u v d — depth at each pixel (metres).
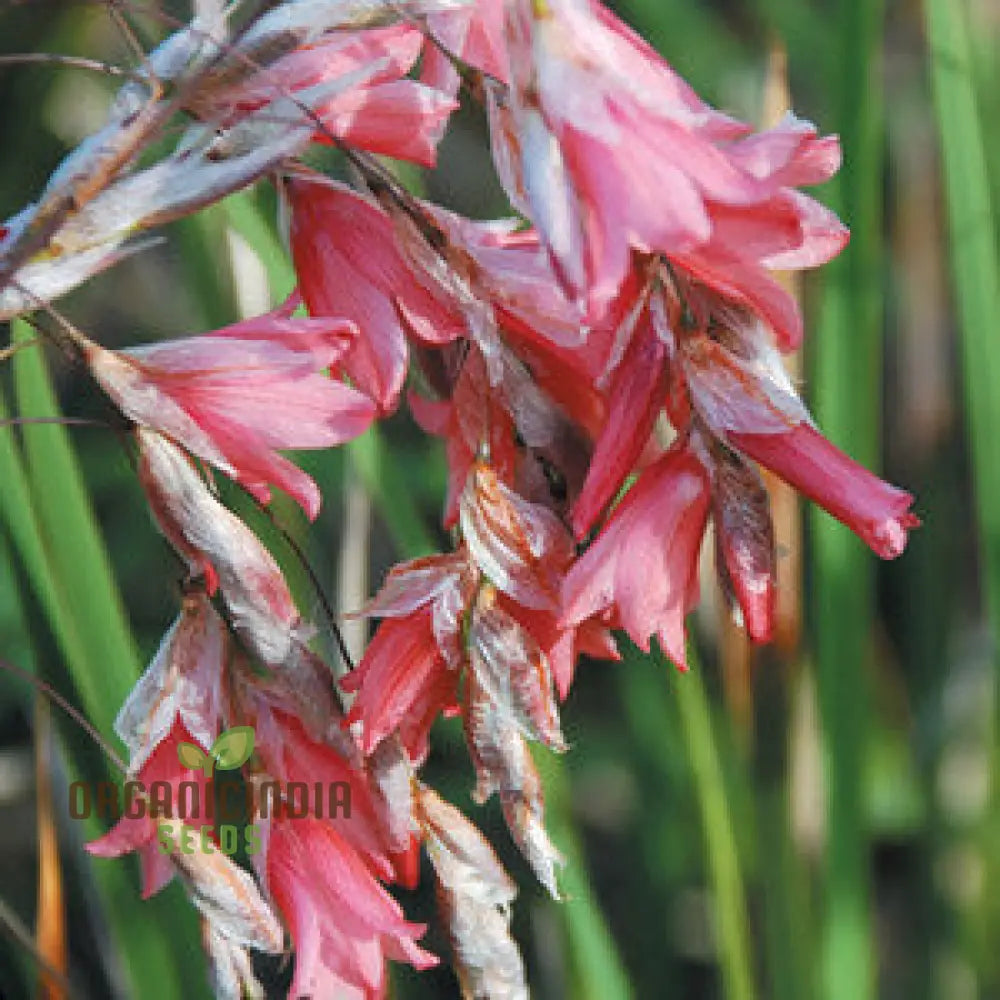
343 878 0.67
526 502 0.67
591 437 0.67
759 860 0.81
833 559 0.80
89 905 0.77
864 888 0.80
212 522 0.66
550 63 0.65
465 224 0.67
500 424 0.67
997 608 0.82
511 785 0.67
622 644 0.86
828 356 0.80
